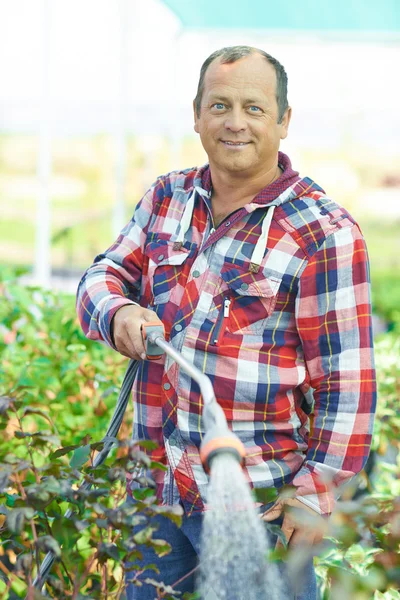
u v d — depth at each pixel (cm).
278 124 246
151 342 229
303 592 241
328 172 2702
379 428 419
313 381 246
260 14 920
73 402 378
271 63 245
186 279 249
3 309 443
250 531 201
